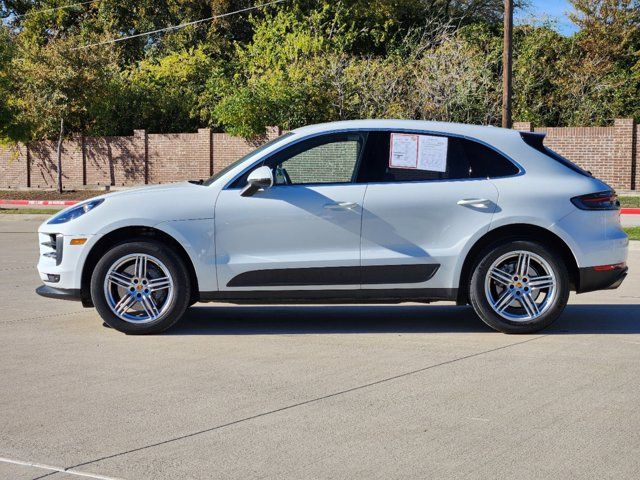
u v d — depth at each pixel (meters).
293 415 4.71
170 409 4.86
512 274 6.88
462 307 8.45
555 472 3.81
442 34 36.66
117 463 3.99
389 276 6.88
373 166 6.96
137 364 5.96
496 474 3.80
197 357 6.17
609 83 32.38
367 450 4.13
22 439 4.36
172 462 4.00
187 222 6.85
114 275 6.88
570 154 27.25
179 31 43.44
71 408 4.90
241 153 32.31
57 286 7.02
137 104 37.06
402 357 6.11
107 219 6.88
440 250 6.87
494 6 43.78
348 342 6.66
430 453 4.08
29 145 36.62
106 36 37.06
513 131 7.15
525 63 33.06
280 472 3.85
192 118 37.38
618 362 5.92
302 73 32.72
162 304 6.97
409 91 32.28
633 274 10.98
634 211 21.52
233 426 4.53
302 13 40.50
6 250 14.72
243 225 6.87
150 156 34.06
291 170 6.99
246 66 38.50
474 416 4.66
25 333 7.11
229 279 6.89
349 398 5.04
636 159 26.39
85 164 35.47
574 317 7.79
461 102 31.05
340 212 6.85
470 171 6.97
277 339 6.80
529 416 4.66
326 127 7.07
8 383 5.46
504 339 6.75
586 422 4.54
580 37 34.78
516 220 6.81
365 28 39.06
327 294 6.92
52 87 32.41
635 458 3.99
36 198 32.62
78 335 7.02
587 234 6.86
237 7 43.19
